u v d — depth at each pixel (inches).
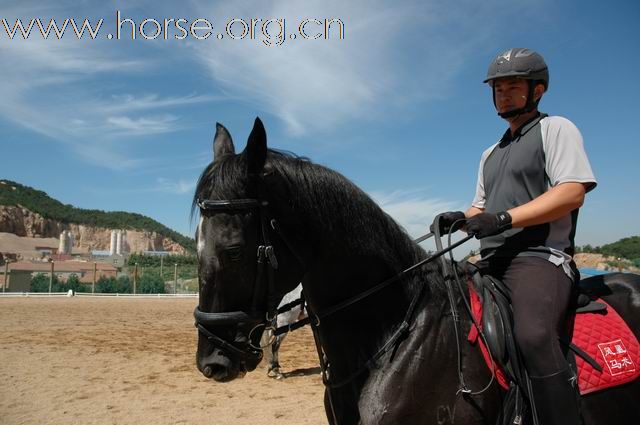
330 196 87.6
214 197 80.5
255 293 81.4
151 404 249.8
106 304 1000.9
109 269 2057.1
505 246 90.4
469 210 108.0
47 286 1457.9
